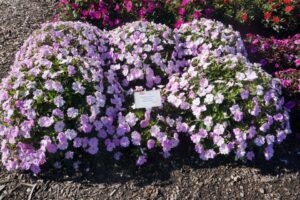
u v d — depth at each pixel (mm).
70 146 1193
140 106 1192
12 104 1171
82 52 1359
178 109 1245
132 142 1211
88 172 1202
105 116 1207
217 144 1169
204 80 1218
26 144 1152
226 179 1195
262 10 1756
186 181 1188
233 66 1227
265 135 1198
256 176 1211
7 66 1568
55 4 1970
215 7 1742
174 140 1197
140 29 1367
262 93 1186
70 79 1187
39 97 1152
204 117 1193
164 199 1143
